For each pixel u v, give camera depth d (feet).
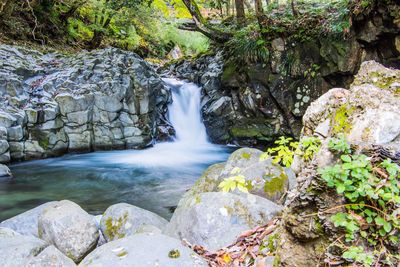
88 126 24.81
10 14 30.22
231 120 28.84
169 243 6.78
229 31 30.94
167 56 51.83
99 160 23.75
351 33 22.04
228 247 7.19
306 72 24.91
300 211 5.24
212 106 29.84
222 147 28.63
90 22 40.83
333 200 4.90
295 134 26.05
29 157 22.29
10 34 30.37
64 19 36.58
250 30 27.84
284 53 25.89
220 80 30.09
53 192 17.69
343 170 4.74
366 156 4.89
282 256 5.50
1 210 15.15
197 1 39.68
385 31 19.95
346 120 6.07
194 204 8.08
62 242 9.36
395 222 4.48
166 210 15.43
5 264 7.32
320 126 7.03
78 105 24.12
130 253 6.48
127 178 20.34
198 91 32.76
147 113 27.40
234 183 6.75
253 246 7.02
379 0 19.45
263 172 10.10
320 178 4.97
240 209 7.88
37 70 25.05
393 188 4.47
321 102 7.76
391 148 4.87
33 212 11.25
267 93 27.02
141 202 16.44
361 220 4.67
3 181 18.98
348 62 22.40
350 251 4.61
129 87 26.48
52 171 21.16
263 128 27.35
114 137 25.81
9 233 9.13
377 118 5.57
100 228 10.64
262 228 7.49
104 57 27.78
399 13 18.75
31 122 22.39
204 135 30.78
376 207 4.62
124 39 43.11
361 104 6.05
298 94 25.57
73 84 24.94
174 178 20.57
